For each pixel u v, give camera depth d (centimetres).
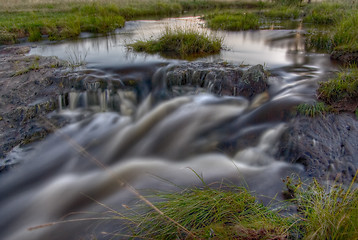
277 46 1042
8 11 1575
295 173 384
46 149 493
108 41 1112
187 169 423
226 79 634
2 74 724
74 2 1908
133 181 400
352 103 495
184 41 926
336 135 432
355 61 792
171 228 283
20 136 518
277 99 543
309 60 838
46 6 1780
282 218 291
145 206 329
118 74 698
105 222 323
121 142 517
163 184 386
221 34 1262
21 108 584
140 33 1264
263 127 480
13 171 441
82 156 476
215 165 427
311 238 248
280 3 2191
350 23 966
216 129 518
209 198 310
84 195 384
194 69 689
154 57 849
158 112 618
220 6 2392
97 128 566
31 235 324
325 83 551
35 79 686
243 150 452
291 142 433
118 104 654
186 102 630
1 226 345
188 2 2431
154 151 486
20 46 1041
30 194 396
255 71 607
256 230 265
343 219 250
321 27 1393
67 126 563
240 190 350
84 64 779
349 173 367
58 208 363
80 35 1244
